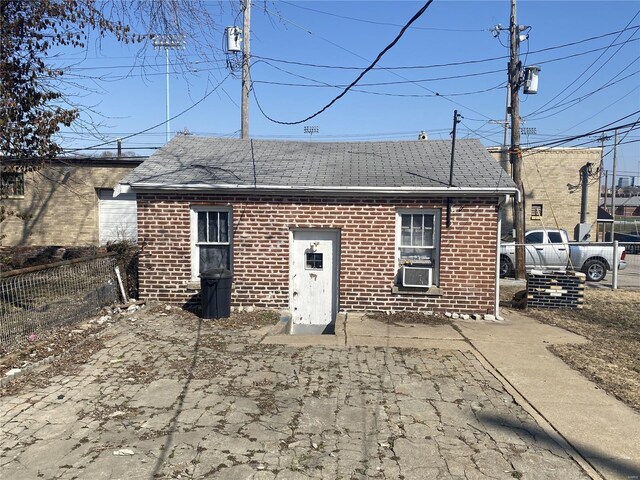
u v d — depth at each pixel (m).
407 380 6.30
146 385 5.90
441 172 10.81
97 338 7.86
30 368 6.31
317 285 10.55
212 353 7.23
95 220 19.44
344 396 5.70
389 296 10.28
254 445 4.48
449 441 4.66
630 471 4.19
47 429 4.74
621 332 9.18
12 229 19.30
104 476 3.93
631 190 85.25
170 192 10.34
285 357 7.13
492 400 5.69
